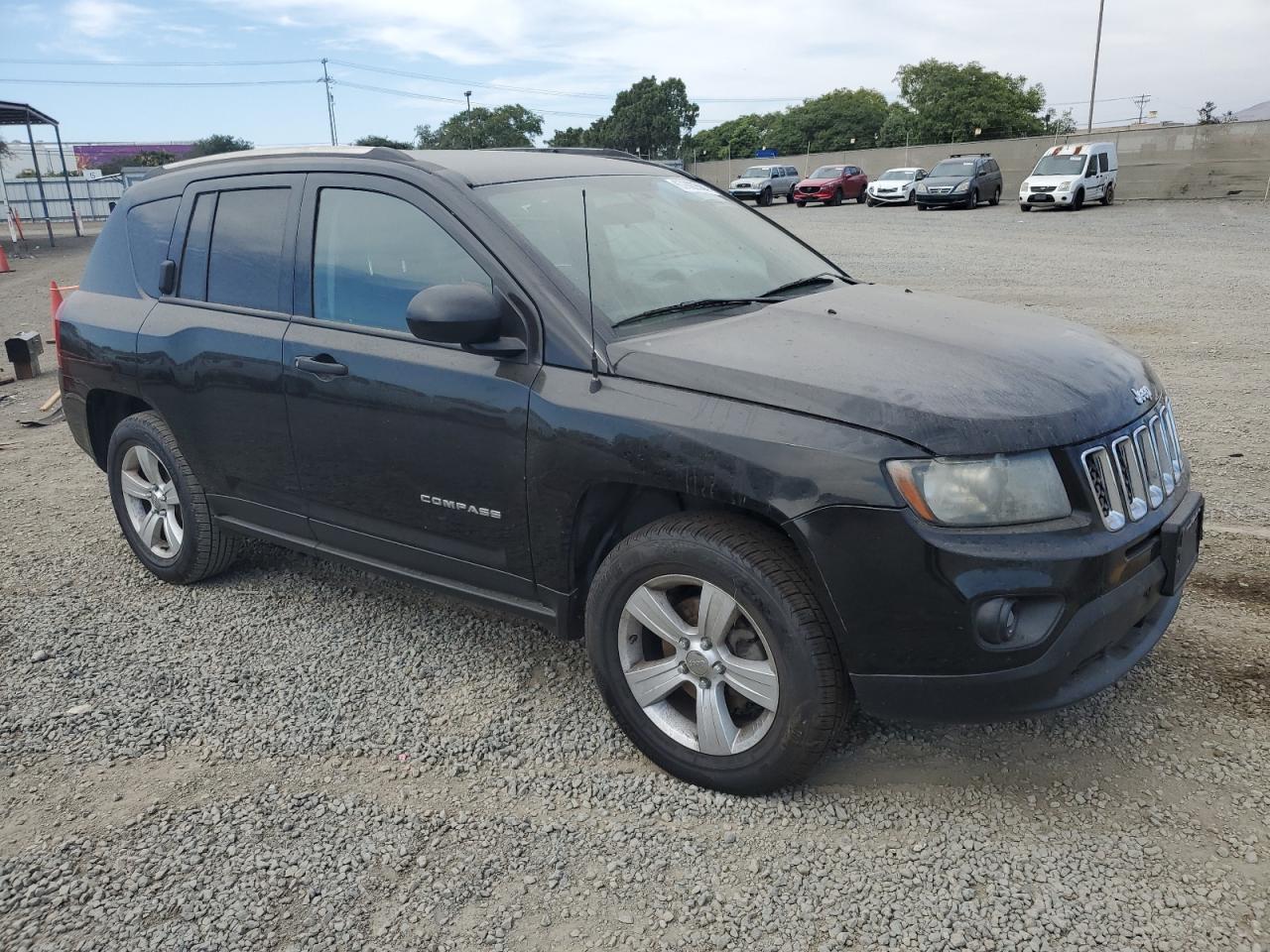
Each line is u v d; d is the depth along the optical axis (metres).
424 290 3.24
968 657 2.53
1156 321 10.39
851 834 2.75
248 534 4.17
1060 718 3.25
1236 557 4.38
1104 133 34.62
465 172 3.47
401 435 3.37
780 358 2.84
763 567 2.68
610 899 2.55
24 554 5.06
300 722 3.42
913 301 3.60
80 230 36.78
